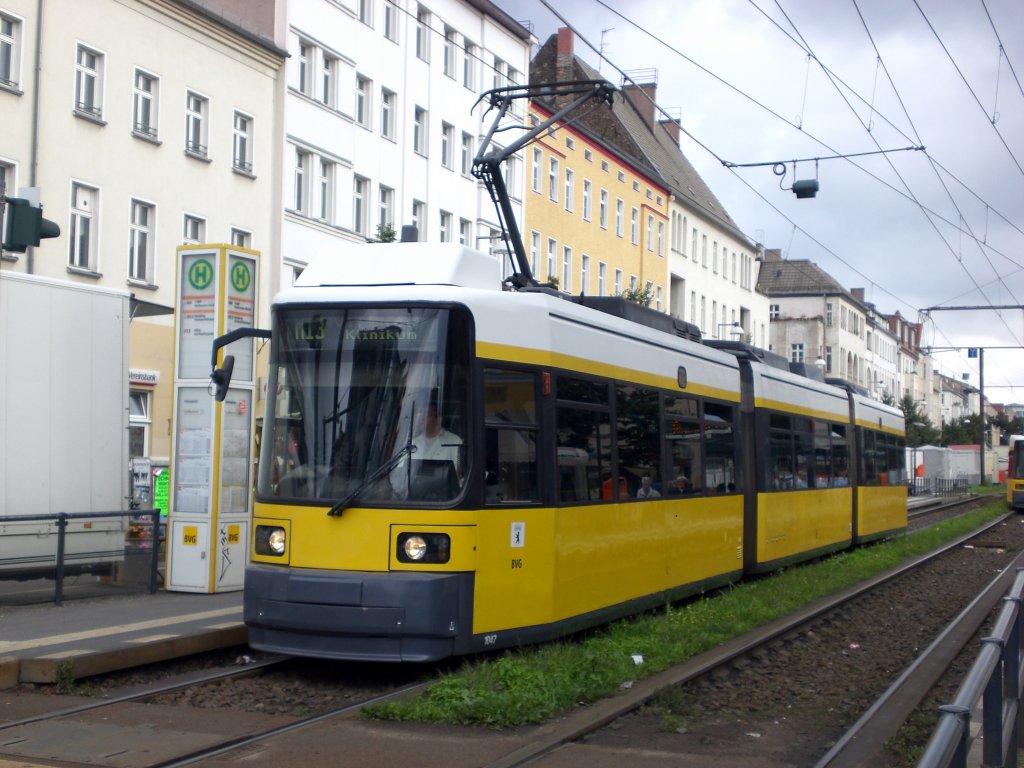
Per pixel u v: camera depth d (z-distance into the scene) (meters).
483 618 9.48
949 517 43.16
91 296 14.47
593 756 7.07
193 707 8.47
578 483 10.98
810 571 18.66
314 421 9.74
